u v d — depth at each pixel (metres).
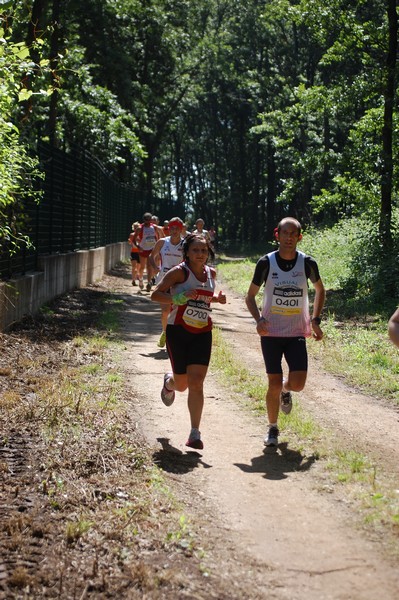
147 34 39.19
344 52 21.83
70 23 28.22
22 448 6.29
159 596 3.92
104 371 9.64
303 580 4.15
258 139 55.78
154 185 61.09
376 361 10.78
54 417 7.05
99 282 22.94
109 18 32.31
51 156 16.02
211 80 56.56
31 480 5.57
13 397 7.73
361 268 19.89
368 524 4.86
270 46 50.47
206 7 51.66
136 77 39.78
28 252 14.10
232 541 4.68
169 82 43.22
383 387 9.36
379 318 15.21
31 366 9.45
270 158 55.47
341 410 8.31
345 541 4.64
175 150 73.06
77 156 20.03
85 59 32.06
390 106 20.06
